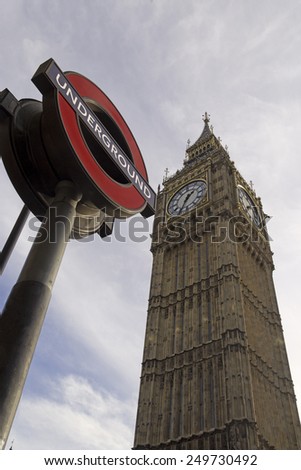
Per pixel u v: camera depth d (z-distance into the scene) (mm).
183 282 52688
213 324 44469
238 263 49812
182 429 37656
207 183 62344
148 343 47250
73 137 9570
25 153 9820
